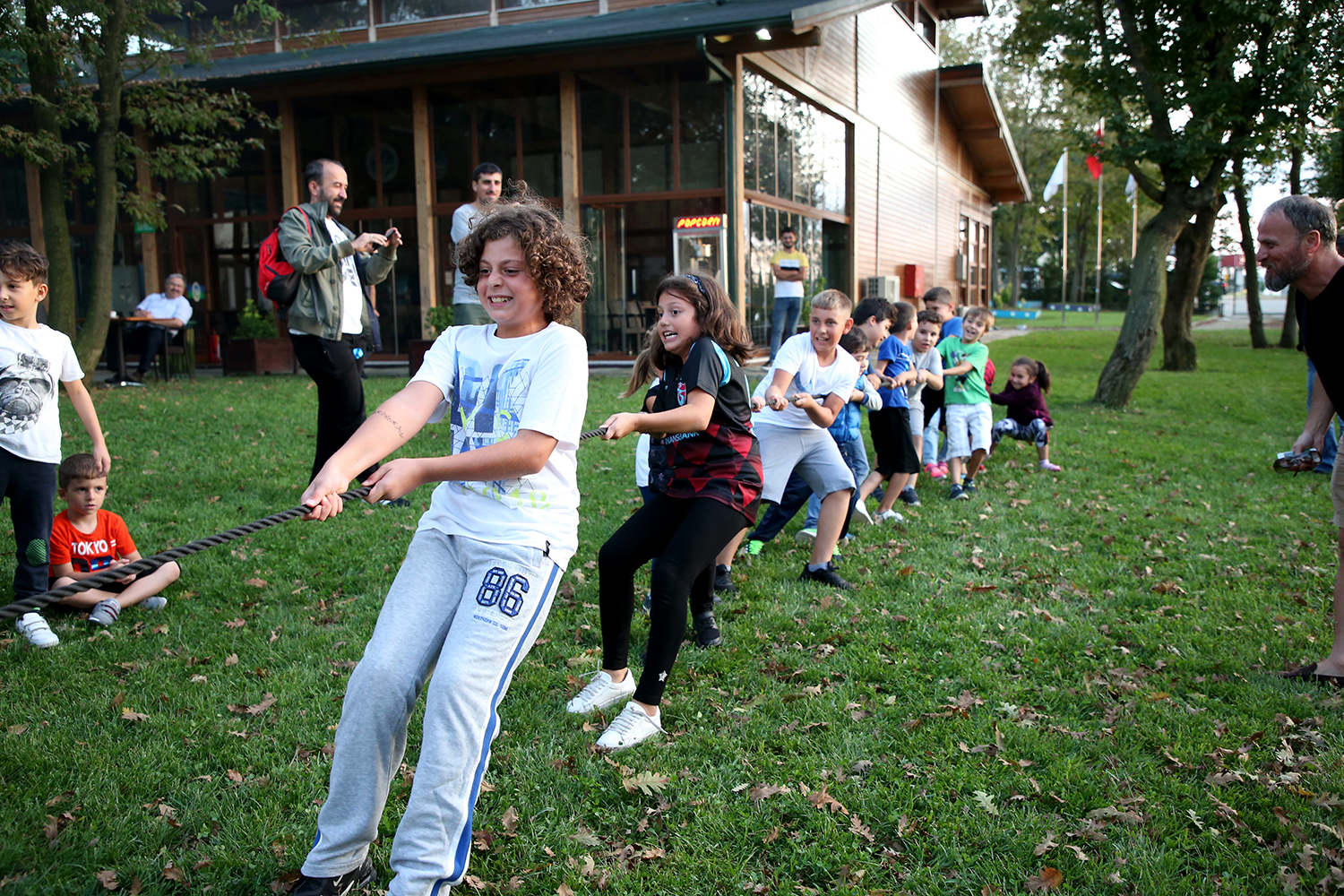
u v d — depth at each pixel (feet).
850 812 9.14
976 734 10.61
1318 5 36.83
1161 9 40.34
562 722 10.84
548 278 7.66
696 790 9.48
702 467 11.27
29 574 12.94
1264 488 23.62
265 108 53.98
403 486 6.82
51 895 7.70
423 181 50.90
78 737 10.31
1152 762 10.03
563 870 8.23
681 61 46.80
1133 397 41.91
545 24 52.24
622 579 11.21
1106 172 137.18
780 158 53.16
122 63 42.14
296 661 12.35
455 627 7.32
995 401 26.25
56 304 40.70
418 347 44.57
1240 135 39.40
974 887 8.10
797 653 12.94
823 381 15.33
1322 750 10.32
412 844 7.04
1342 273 11.44
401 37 56.75
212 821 8.85
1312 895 7.87
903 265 75.87
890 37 70.23
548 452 7.38
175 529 18.16
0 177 59.52
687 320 11.49
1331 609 14.71
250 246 56.03
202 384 40.70
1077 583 16.03
